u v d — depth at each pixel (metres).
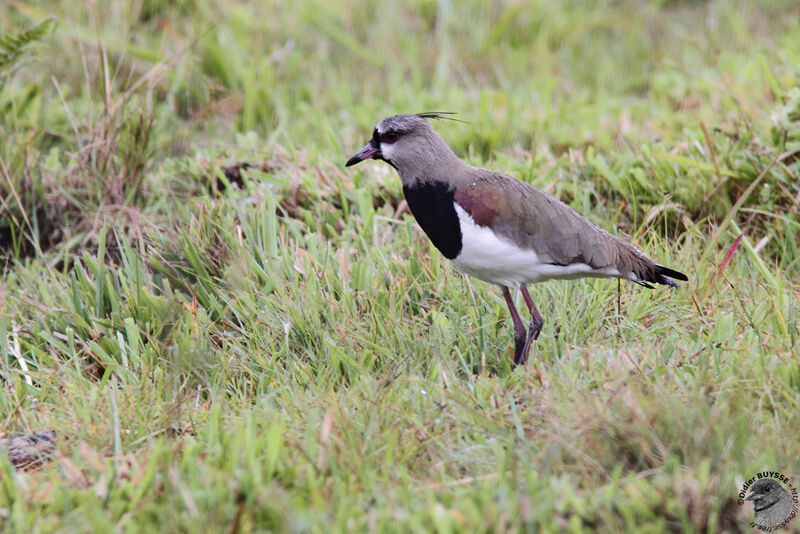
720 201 11.74
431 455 7.71
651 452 7.39
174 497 6.89
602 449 7.40
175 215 11.77
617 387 7.99
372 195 12.55
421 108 15.20
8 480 7.11
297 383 9.07
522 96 15.71
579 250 9.46
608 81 16.75
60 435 8.07
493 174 9.67
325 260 10.64
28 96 13.85
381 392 8.56
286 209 12.28
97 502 6.89
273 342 9.68
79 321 10.09
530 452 7.54
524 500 6.62
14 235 12.00
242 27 17.20
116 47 15.40
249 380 9.34
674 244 11.21
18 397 8.88
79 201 12.38
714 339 9.22
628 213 12.05
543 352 9.45
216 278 10.62
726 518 6.86
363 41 17.83
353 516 6.79
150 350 9.68
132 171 12.48
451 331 9.66
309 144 14.26
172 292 10.84
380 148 9.96
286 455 7.51
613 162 12.66
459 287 10.55
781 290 9.80
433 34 18.14
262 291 10.33
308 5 17.98
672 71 16.50
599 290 10.37
